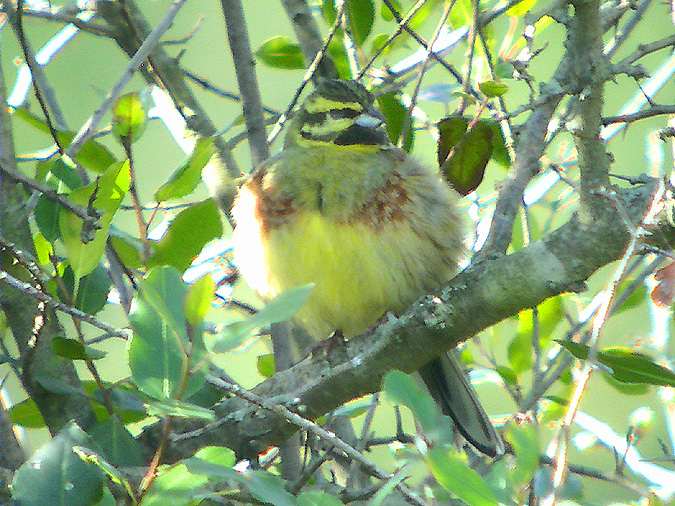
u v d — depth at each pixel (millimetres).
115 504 6883
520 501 6102
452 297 8383
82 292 8992
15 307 9016
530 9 10922
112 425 8156
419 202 10305
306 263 10117
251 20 18219
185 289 6734
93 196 7926
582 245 7871
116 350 15016
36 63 10555
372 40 12180
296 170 10289
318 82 11547
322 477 9227
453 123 9891
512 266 8156
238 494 7301
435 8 11930
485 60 11133
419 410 6305
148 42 8711
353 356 9000
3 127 9234
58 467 6723
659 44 7605
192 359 6199
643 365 7301
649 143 9008
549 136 9656
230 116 17797
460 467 5973
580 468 9078
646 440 12922
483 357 12734
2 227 9125
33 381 8961
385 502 7492
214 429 8711
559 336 11805
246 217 10445
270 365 10773
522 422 7195
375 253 10078
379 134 10719
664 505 8883
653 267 9695
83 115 17453
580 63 7289
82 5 11344
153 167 16516
